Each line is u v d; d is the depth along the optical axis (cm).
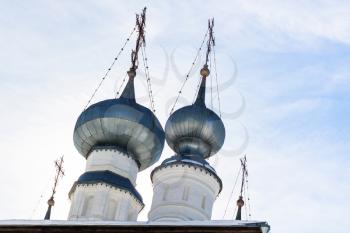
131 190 7088
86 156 7519
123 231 4169
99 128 7338
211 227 4009
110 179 7038
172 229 4072
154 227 4109
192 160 7281
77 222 4303
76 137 7525
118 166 7212
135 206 7131
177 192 7088
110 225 4188
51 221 4356
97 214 6806
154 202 7144
